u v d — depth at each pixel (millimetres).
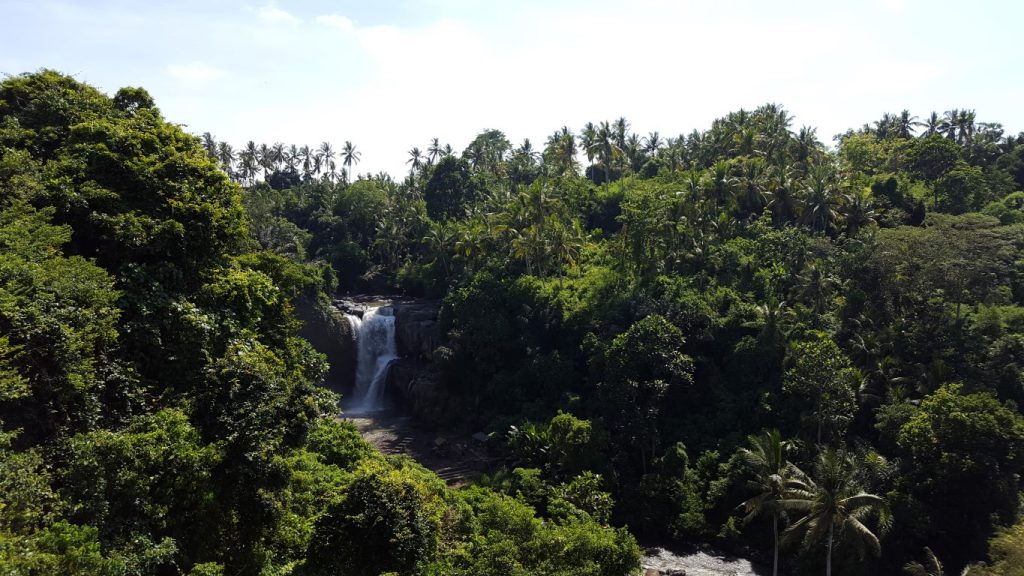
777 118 84062
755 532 45219
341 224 106000
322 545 20812
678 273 66062
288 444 23984
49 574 13070
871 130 107812
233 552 21828
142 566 16828
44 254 21625
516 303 67688
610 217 90438
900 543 39250
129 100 35406
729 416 51875
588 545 24891
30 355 18703
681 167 99062
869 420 48906
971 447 38969
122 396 21906
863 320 54875
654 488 47438
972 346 49250
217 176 31375
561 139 97875
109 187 27406
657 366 52219
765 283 60969
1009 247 54031
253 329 29688
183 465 19656
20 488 14812
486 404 64250
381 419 68875
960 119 100938
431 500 25094
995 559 30953
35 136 30156
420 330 73250
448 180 105875
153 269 26250
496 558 22250
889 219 69750
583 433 48844
